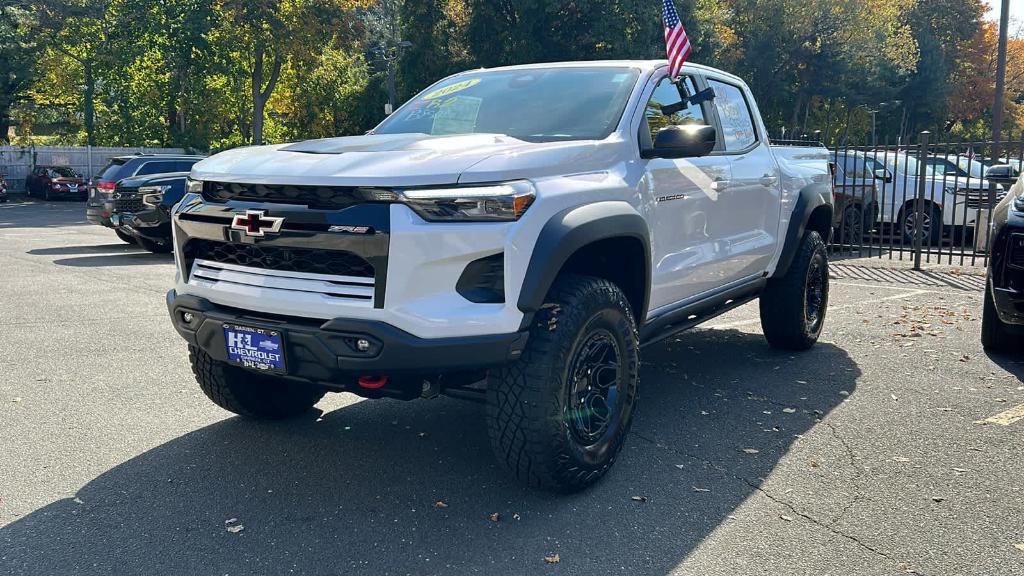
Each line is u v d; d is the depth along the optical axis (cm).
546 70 478
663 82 463
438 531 330
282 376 350
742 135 552
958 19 6781
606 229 359
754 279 562
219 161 379
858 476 387
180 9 4022
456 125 451
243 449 423
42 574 297
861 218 1252
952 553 312
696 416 476
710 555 310
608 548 316
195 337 373
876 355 623
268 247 344
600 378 373
